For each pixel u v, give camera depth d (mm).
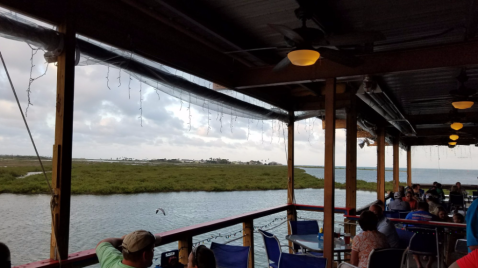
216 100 5039
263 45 4398
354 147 6449
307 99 7016
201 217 11812
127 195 14523
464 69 4844
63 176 2521
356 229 6715
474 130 11359
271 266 4012
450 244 5242
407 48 4344
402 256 3090
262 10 3412
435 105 8273
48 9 2566
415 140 15578
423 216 5344
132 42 3420
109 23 3176
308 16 3041
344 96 6594
